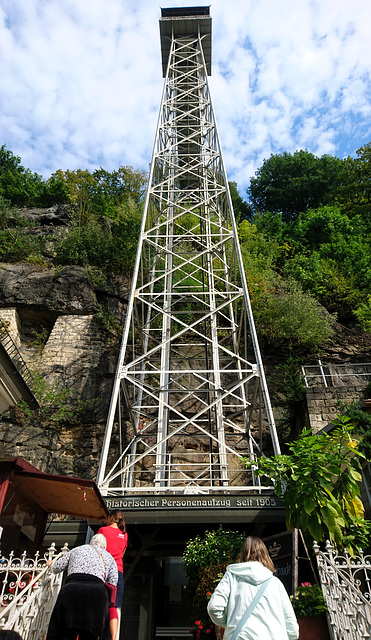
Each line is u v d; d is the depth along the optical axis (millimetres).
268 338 19594
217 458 16109
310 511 7551
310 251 28047
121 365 12664
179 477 15695
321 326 19391
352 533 8062
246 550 4051
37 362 18859
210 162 19344
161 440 13023
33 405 12617
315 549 6254
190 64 24797
